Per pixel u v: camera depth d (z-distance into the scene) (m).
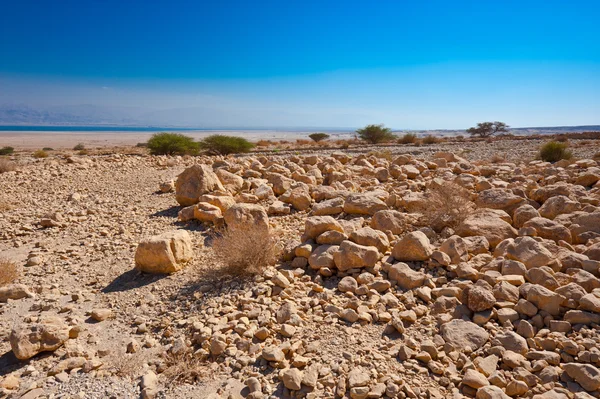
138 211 8.94
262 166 12.69
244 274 5.41
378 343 4.01
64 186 11.34
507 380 3.42
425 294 4.71
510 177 11.39
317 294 4.96
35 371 3.79
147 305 5.00
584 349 3.63
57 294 5.33
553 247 5.62
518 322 4.14
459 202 7.21
